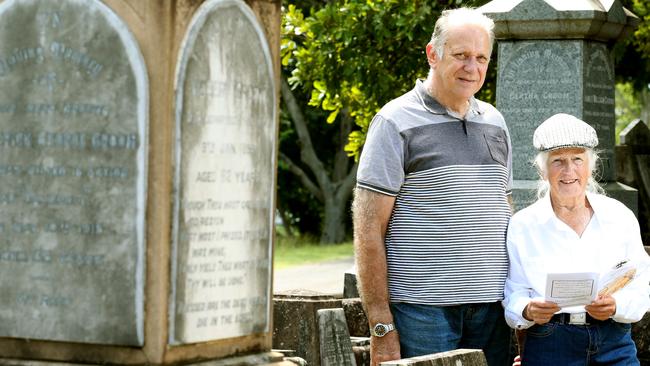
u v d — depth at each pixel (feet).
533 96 37.35
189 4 13.47
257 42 14.39
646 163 48.16
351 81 55.36
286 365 14.64
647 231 47.98
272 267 14.79
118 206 13.42
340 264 66.74
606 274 18.88
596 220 19.22
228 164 14.01
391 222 19.48
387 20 52.95
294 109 107.45
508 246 19.38
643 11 62.95
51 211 13.69
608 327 18.90
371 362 19.51
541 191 19.93
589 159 19.19
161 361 13.35
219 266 13.96
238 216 14.17
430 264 19.13
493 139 19.74
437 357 14.56
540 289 19.03
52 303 13.71
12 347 13.96
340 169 109.09
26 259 13.80
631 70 89.61
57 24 13.65
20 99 13.80
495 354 19.65
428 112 19.45
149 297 13.35
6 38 13.87
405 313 19.29
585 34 36.83
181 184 13.44
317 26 55.21
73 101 13.60
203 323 13.80
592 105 37.55
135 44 13.34
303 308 22.21
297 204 116.67
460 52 19.22
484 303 19.21
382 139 19.33
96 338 13.55
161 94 13.26
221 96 13.88
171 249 13.39
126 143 13.38
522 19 36.78
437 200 19.16
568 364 18.89
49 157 13.69
